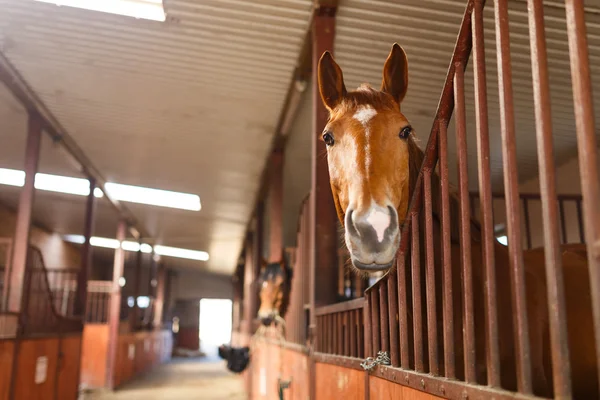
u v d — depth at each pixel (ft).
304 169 24.08
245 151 22.45
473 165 17.99
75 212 39.01
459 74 4.07
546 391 4.25
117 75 16.56
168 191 31.01
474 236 5.15
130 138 22.45
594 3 9.70
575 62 2.57
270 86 16.16
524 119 15.15
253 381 26.45
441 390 3.93
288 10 11.92
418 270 4.73
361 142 4.71
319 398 9.18
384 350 5.68
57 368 20.88
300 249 13.98
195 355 72.90
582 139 2.49
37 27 14.05
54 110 19.97
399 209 5.07
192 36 13.67
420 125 16.48
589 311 4.68
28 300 18.01
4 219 38.45
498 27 3.34
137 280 43.70
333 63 5.57
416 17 11.05
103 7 12.77
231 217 35.22
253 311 28.30
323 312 9.21
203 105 18.24
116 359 35.83
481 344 4.64
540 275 4.79
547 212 2.72
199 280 74.59
